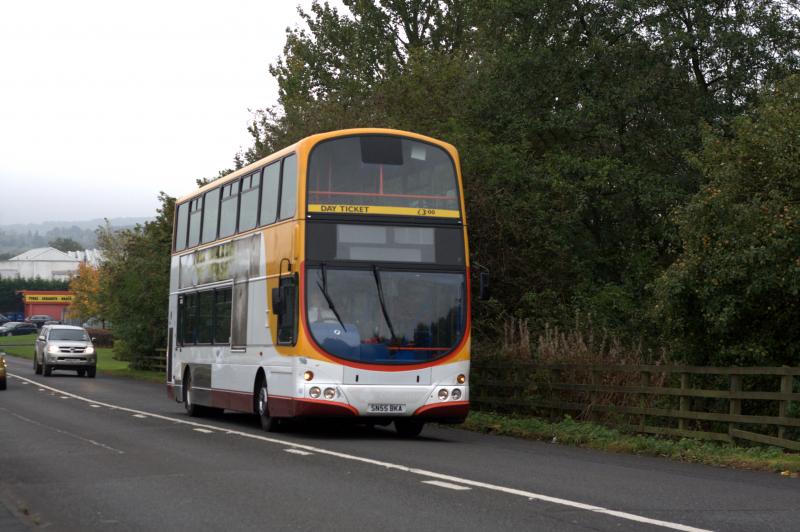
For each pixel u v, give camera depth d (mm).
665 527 8844
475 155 30250
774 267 18016
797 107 19828
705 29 34906
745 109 35625
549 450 16750
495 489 11266
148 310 50906
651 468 14023
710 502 10531
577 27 36781
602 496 10883
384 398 17781
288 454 15172
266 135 39406
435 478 12250
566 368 21328
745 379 18844
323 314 17828
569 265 32719
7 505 10211
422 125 34031
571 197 34344
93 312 96250
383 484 11695
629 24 35125
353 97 38250
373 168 18500
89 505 10422
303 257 17953
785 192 19250
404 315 18062
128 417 23328
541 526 8891
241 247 21531
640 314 30484
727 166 19672
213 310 23391
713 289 18516
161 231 48906
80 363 47281
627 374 20266
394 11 55844
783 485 12242
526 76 36469
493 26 37625
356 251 18141
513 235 29938
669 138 35969
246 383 20703
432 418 18266
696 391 17453
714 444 16547
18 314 159000
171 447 16312
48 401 29250
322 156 18344
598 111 35000
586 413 20359
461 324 18344
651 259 35750
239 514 9688
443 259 18484
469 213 29344
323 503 10289
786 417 15484
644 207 35094
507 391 23391
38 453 15445
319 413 17641
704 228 19094
